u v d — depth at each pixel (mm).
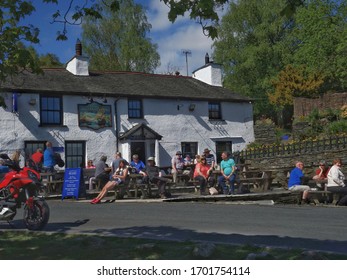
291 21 44938
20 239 8430
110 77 28375
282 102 38969
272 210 12406
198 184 18953
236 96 30609
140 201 15234
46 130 23641
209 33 6832
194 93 28938
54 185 18781
